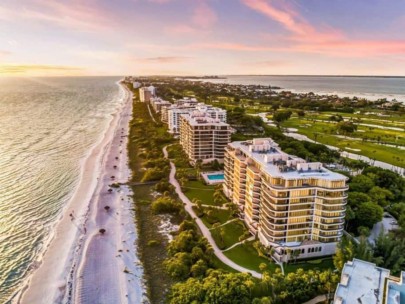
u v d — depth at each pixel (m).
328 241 94.00
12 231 112.56
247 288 73.94
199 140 176.75
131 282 86.62
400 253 84.25
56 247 103.19
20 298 81.44
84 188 149.62
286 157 107.25
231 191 131.12
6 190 145.50
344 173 154.12
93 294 82.19
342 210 91.94
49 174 166.50
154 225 117.50
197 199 136.88
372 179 140.50
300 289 75.25
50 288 84.62
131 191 147.38
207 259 90.81
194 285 75.44
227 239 105.69
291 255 91.25
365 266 61.75
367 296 52.94
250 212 109.62
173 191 145.50
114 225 116.94
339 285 55.59
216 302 69.88
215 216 121.19
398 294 50.69
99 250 101.25
